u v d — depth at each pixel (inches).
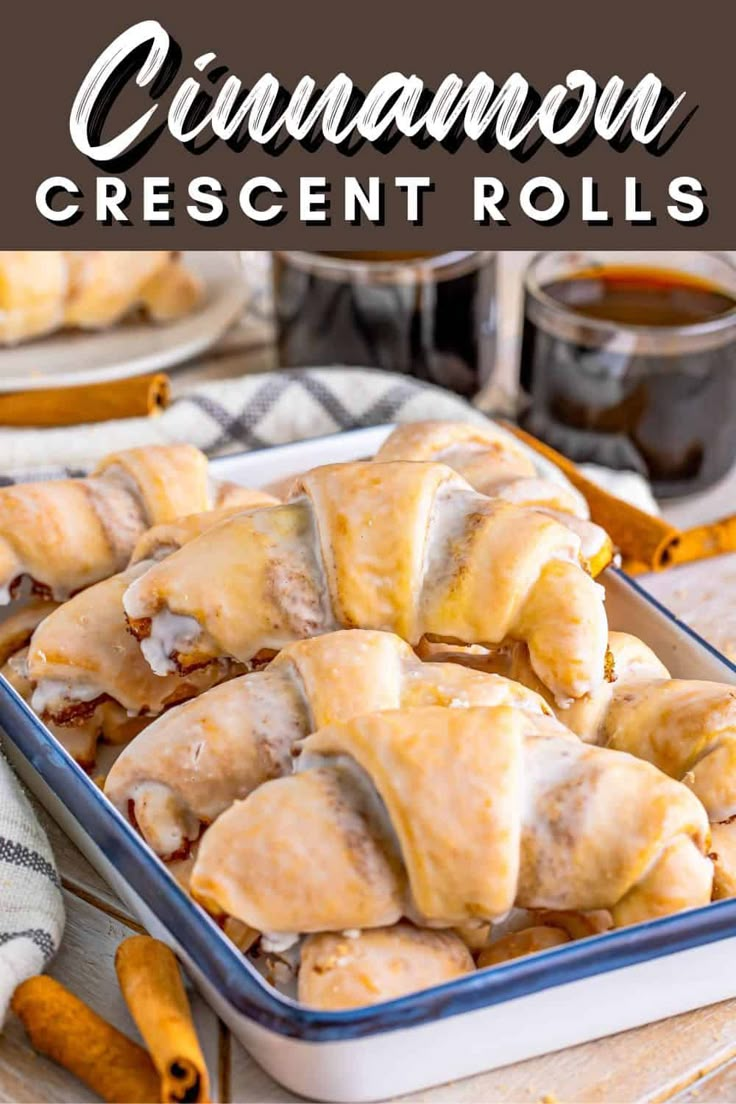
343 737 21.6
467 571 23.4
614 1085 21.8
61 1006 22.0
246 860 21.4
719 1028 22.5
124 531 26.2
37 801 25.0
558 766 21.7
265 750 22.6
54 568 26.0
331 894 21.3
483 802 21.1
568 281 35.0
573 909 21.7
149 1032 21.4
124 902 23.3
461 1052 21.3
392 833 21.5
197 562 23.8
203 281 38.4
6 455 32.1
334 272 34.2
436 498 24.0
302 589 23.6
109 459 26.8
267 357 37.9
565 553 24.0
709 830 22.1
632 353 32.7
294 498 24.4
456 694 22.4
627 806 21.5
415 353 34.9
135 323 36.9
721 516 34.2
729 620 29.4
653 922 21.2
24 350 35.9
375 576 23.3
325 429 33.4
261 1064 21.7
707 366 32.9
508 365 38.7
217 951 21.0
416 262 34.3
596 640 23.3
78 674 24.8
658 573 30.3
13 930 22.8
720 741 23.3
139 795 22.9
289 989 22.0
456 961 21.6
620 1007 21.9
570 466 31.4
